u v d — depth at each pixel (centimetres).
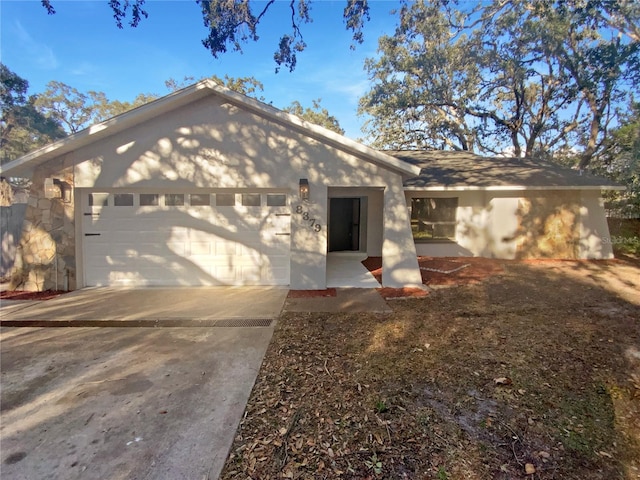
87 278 811
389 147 2462
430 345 484
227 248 827
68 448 277
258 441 286
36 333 531
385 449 276
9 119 2211
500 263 1130
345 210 1343
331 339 508
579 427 304
